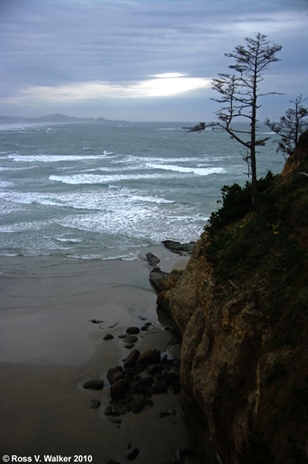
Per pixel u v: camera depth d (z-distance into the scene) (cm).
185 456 1381
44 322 2253
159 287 2620
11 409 1570
